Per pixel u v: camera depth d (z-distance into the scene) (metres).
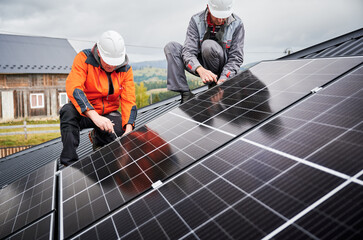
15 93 34.25
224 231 1.22
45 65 35.38
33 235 1.70
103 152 2.85
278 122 1.94
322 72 2.41
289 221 1.12
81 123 4.05
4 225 2.04
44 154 9.16
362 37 5.45
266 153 1.65
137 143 2.70
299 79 2.50
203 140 2.19
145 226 1.48
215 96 3.05
